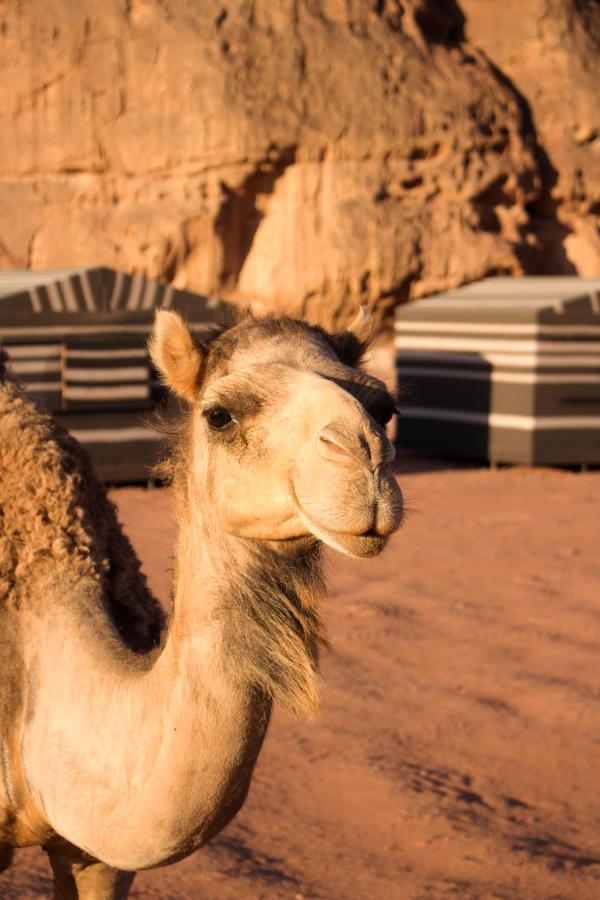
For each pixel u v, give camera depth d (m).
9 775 3.52
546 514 13.27
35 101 23.31
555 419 16.52
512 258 22.95
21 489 3.80
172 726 2.95
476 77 24.08
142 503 13.72
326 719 6.87
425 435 17.98
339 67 22.98
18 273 16.36
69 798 3.22
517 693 7.35
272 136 22.25
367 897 4.90
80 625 3.50
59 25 23.14
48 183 23.30
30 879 5.09
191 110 22.39
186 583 3.03
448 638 8.40
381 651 8.06
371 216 22.45
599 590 9.74
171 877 5.05
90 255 22.75
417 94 23.16
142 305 14.84
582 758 6.41
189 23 22.75
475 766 6.28
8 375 4.33
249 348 3.09
